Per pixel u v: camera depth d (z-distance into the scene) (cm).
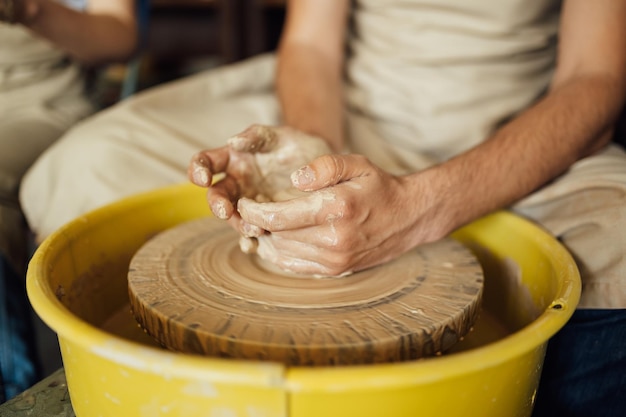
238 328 64
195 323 65
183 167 115
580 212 88
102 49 156
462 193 80
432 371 51
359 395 53
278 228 68
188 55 313
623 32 97
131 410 59
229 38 283
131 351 53
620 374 85
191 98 137
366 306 70
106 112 126
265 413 53
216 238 89
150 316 69
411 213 76
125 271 98
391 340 62
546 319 61
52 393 76
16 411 72
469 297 72
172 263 81
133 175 110
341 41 128
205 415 55
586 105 91
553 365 89
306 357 61
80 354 62
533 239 87
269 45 304
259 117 131
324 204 68
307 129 103
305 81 117
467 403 58
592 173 90
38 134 139
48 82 153
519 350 56
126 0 164
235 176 83
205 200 109
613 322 83
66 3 170
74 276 86
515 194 86
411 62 116
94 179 110
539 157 87
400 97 118
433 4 112
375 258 77
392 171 110
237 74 144
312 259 73
